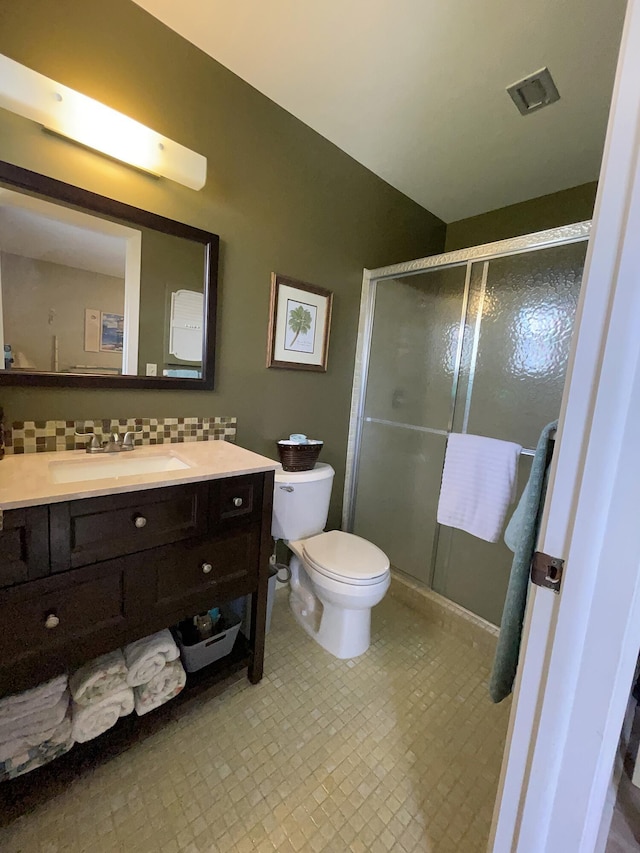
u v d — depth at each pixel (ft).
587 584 1.93
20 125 3.65
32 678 3.02
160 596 3.69
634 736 3.32
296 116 5.70
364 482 7.95
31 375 3.93
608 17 3.85
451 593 6.70
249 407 5.90
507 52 4.38
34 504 2.83
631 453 1.78
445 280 6.60
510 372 5.97
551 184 6.92
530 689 2.18
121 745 3.61
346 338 7.23
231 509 4.09
